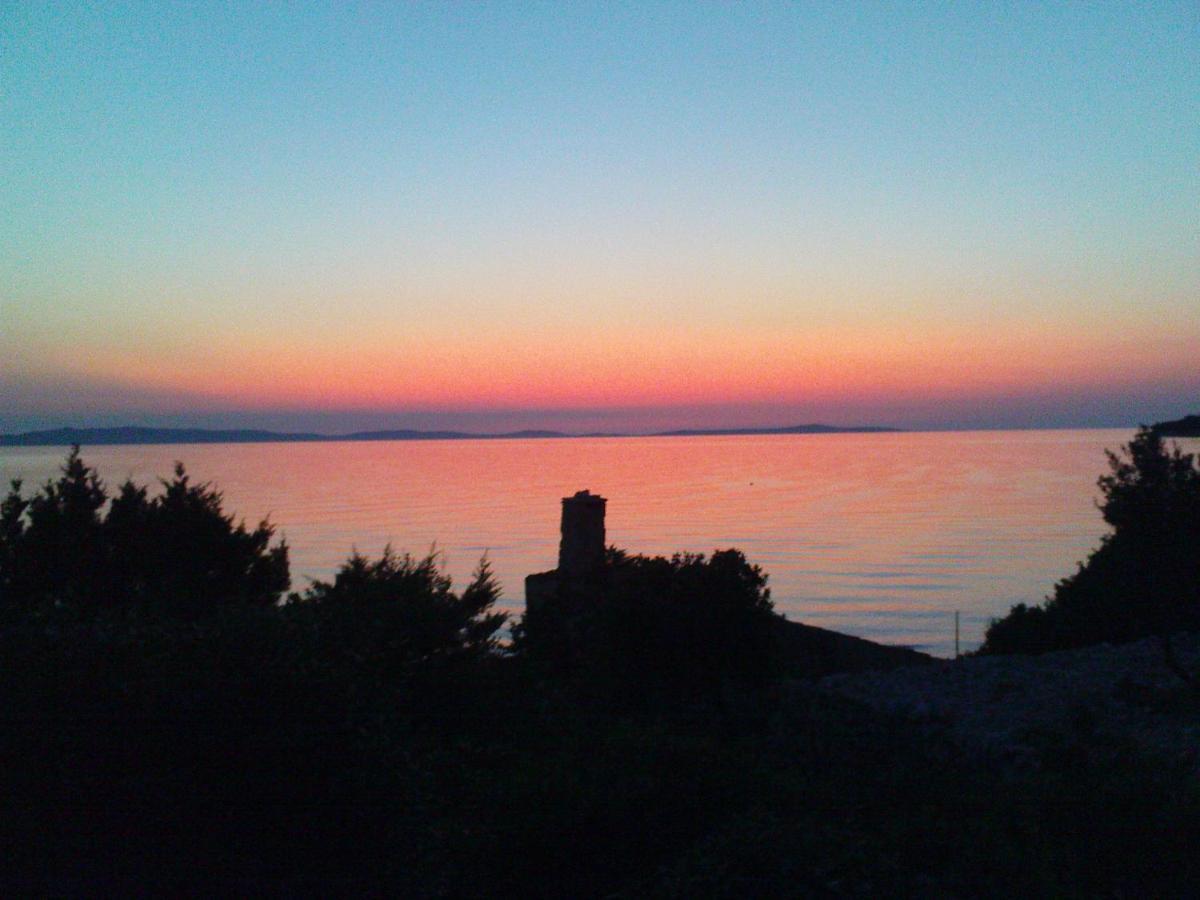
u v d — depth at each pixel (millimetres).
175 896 5184
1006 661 14664
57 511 11461
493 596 7820
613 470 172375
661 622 11070
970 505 96750
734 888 5613
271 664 5746
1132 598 12641
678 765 6445
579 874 5500
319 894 5316
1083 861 5930
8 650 5828
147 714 5594
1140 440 12750
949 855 6254
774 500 104125
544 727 7137
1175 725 9781
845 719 10812
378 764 5574
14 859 5359
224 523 12219
